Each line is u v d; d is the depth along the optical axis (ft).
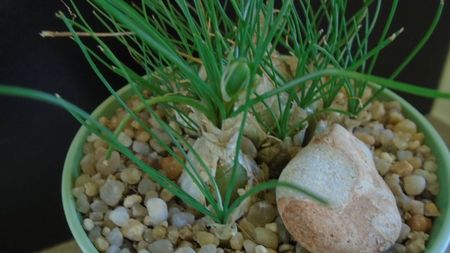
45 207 1.12
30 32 0.91
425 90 0.50
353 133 0.86
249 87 0.59
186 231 0.75
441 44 1.19
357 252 0.69
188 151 0.79
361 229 0.69
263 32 0.66
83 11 0.92
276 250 0.74
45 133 1.03
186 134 0.85
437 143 0.83
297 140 0.79
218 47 0.66
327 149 0.72
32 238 1.15
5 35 0.90
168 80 0.78
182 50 0.87
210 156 0.71
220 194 0.72
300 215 0.68
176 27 0.71
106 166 0.82
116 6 0.64
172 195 0.79
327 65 0.79
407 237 0.74
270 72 0.79
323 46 0.83
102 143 0.85
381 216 0.70
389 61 1.20
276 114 0.78
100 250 0.74
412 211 0.77
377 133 0.87
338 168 0.71
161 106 0.81
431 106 1.32
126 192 0.81
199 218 0.78
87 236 0.74
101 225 0.77
